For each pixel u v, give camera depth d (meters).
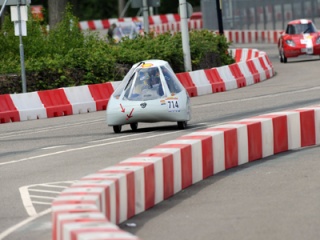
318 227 24.41
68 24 76.75
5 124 57.91
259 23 137.75
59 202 23.55
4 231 25.86
